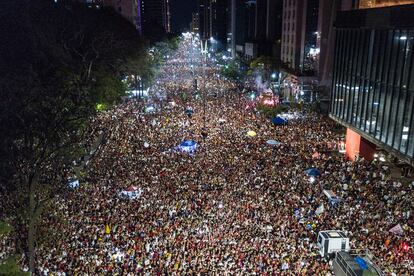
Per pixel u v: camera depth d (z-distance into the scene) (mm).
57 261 19188
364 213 25219
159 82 95000
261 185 29766
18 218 20500
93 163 34156
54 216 23656
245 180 30938
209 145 40875
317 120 53062
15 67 35438
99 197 27172
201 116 54812
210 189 29297
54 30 44969
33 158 21703
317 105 61969
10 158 21266
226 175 32094
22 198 20719
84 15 53094
